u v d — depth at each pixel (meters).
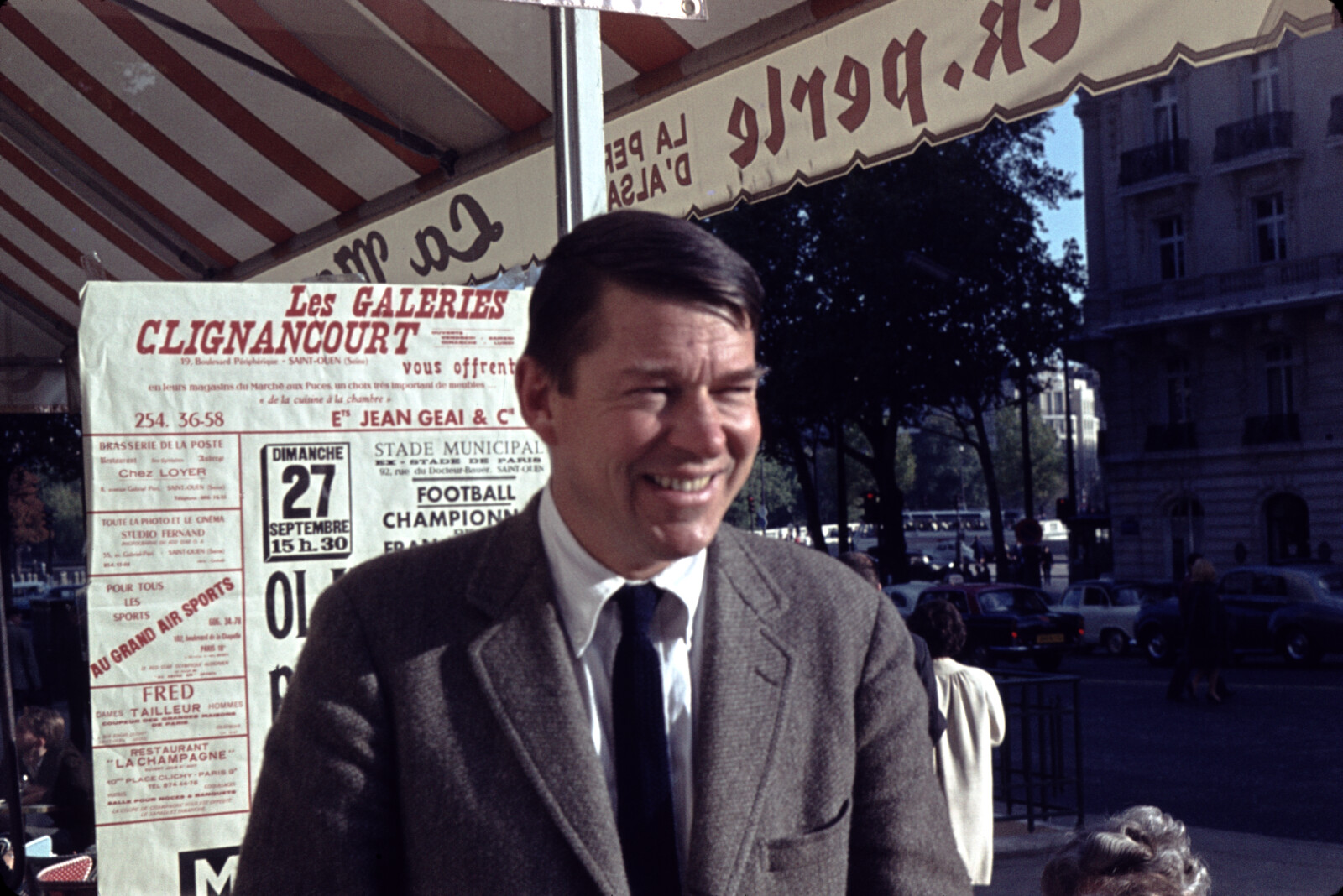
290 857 1.31
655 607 1.36
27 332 6.40
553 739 1.28
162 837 2.24
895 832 1.41
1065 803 10.23
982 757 5.47
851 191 28.75
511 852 1.26
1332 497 35.06
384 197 4.74
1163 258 38.91
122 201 5.16
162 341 2.31
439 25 3.64
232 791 2.28
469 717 1.30
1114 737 13.97
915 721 1.45
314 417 2.38
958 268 29.25
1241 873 7.72
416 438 2.44
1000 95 2.84
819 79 3.29
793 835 1.32
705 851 1.28
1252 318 36.38
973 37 2.88
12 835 2.66
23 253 5.69
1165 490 38.94
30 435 24.02
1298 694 17.48
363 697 1.32
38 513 28.19
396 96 4.07
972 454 101.81
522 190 4.12
